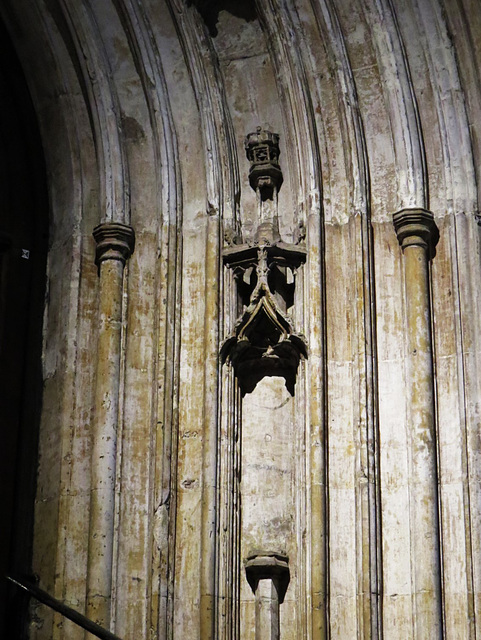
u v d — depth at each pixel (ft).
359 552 38.40
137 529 39.11
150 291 41.19
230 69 43.14
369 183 41.73
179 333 40.75
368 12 42.19
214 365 40.19
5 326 41.16
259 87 42.98
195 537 39.09
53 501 39.55
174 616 38.50
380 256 41.14
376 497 38.86
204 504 39.06
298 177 41.93
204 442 39.63
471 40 42.19
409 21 42.50
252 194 42.39
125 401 40.14
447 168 41.65
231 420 40.11
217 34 43.27
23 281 41.86
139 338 40.73
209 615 38.11
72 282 41.27
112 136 41.91
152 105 42.22
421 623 37.60
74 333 40.81
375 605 37.91
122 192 41.65
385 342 40.42
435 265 41.04
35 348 41.39
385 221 41.42
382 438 39.58
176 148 42.32
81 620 36.35
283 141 42.57
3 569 39.11
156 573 38.63
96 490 39.14
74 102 42.39
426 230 40.86
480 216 41.22
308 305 40.63
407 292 40.47
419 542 38.32
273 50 42.47
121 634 38.24
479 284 40.45
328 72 42.24
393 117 41.73
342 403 39.91
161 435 39.68
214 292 40.83
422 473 38.88
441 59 42.29
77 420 40.04
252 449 40.40
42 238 42.42
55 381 40.75
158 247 41.45
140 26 42.29
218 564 38.73
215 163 42.04
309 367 40.11
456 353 40.01
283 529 39.68
